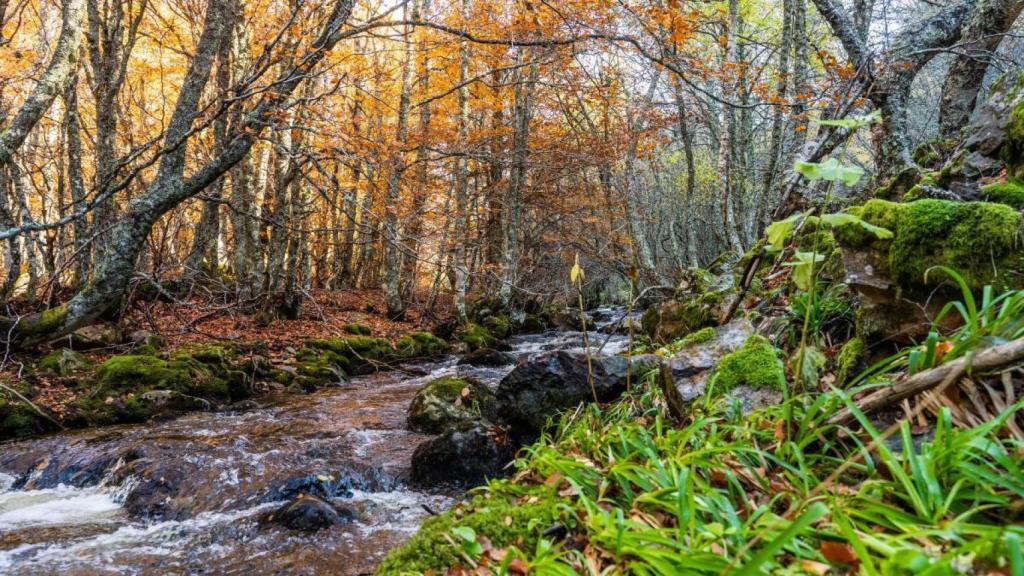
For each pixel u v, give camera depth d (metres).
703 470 2.29
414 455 5.54
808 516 1.27
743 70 10.06
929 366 2.08
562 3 9.21
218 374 8.92
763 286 5.64
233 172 14.41
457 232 16.44
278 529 4.32
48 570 3.77
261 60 7.50
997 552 1.33
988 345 1.95
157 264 11.25
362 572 3.70
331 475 5.30
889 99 7.18
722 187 12.46
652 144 17.00
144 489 5.01
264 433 6.80
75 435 6.68
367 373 11.58
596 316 20.11
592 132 17.36
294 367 10.24
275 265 13.85
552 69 14.81
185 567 3.81
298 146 11.13
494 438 5.45
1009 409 1.66
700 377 3.79
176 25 14.62
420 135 14.34
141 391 7.87
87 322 8.26
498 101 17.69
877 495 1.77
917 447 1.98
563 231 21.03
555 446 3.49
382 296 22.95
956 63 8.30
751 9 19.64
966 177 4.26
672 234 21.77
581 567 1.89
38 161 15.80
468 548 2.11
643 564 1.73
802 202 7.16
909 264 2.74
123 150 15.21
